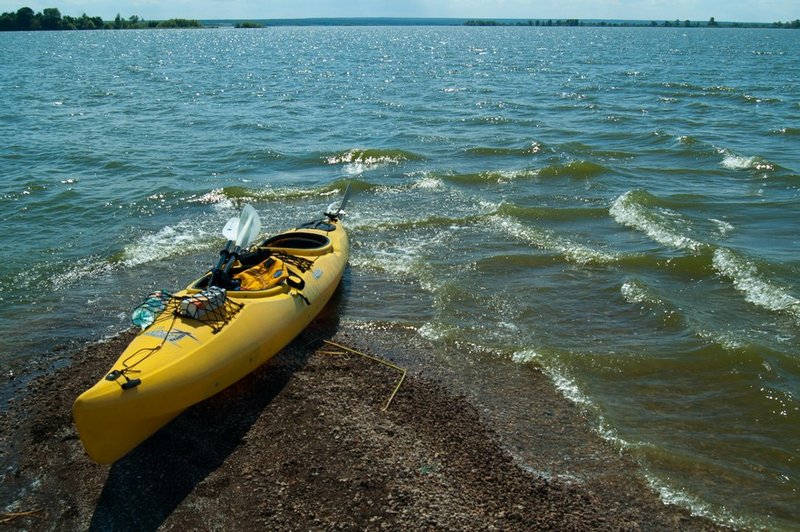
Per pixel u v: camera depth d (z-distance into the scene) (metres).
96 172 17.19
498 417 7.14
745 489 6.17
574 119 25.97
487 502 5.81
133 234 12.67
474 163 18.28
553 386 7.78
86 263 11.30
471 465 6.29
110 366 8.03
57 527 5.59
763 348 8.42
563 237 12.52
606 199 14.85
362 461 6.24
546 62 61.75
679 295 10.19
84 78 44.81
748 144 21.00
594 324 9.33
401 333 8.99
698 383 7.88
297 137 22.11
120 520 5.64
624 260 11.36
